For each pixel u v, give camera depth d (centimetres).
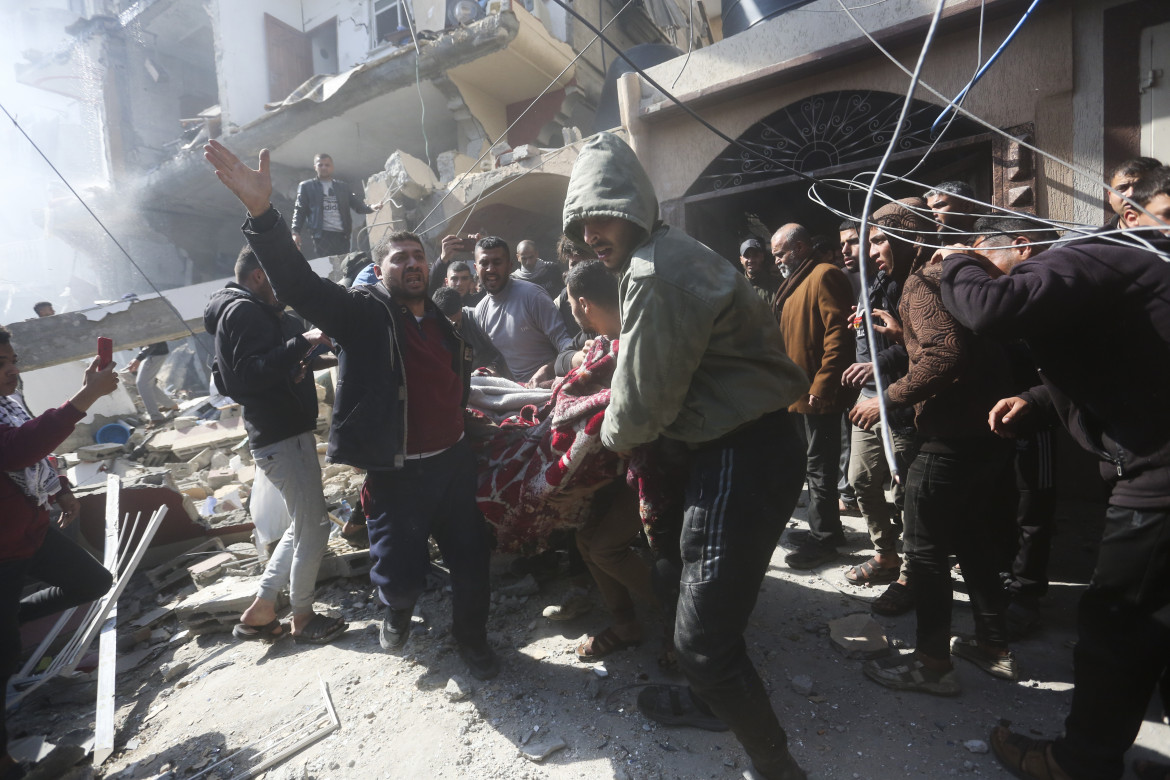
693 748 205
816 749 203
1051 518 260
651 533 217
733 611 170
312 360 297
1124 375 149
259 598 305
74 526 438
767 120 538
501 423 301
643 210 174
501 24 917
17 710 304
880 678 229
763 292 463
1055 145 416
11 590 247
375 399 244
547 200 866
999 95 433
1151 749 194
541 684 247
